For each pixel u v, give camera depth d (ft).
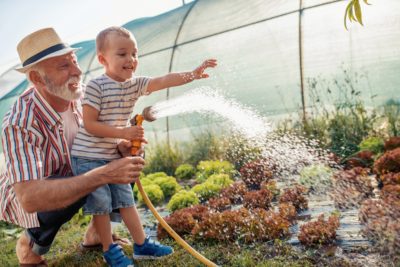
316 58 10.62
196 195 8.16
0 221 8.71
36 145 4.44
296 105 11.00
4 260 6.16
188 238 5.95
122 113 4.70
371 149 8.71
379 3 9.89
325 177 7.41
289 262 4.83
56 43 4.38
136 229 5.00
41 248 4.84
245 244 5.50
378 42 9.89
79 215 7.90
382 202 5.51
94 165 4.61
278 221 5.64
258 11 11.62
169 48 13.04
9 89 15.53
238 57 11.67
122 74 4.59
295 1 11.05
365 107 10.19
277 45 11.12
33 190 4.03
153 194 8.73
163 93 12.81
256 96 11.46
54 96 4.61
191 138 12.30
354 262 4.60
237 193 7.82
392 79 9.84
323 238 5.18
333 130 9.94
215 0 12.69
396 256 4.58
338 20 10.37
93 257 5.54
